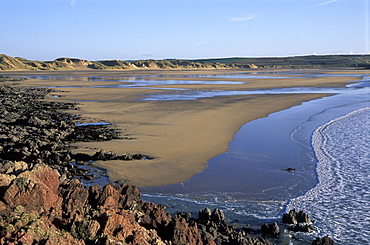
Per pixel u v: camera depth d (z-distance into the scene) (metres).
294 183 18.23
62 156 21.70
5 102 48.47
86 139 26.70
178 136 27.72
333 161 21.83
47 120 34.78
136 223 10.12
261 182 18.36
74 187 11.54
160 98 54.19
